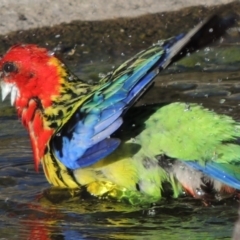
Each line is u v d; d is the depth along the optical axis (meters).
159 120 11.28
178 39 11.58
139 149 11.23
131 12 18.16
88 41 17.33
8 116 14.55
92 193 11.56
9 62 12.30
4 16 17.98
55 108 11.97
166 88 15.35
